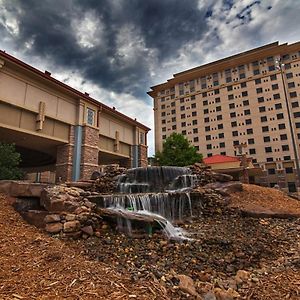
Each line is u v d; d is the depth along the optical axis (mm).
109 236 7012
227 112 71500
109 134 27172
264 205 11008
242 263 5328
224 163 38594
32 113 19000
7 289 3463
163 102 84688
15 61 17203
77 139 22156
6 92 17016
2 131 17953
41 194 8289
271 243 6621
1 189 9008
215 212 10328
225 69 74875
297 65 65062
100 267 4664
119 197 8992
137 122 31281
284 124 63094
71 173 21281
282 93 64938
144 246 6309
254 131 66438
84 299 3291
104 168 16688
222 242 6508
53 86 20469
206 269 5016
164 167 15375
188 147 40375
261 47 71250
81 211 7180
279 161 60906
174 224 8719
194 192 10664
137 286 3887
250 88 69562
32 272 4133
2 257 4676
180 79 81125
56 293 3430
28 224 7129
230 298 3715
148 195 9539
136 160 30719
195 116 76375
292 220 9227
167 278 4391
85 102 23422
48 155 28031
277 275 4566
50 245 5668
